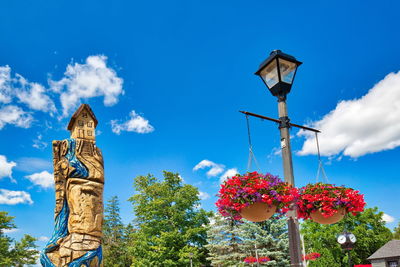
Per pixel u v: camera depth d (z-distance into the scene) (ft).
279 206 17.38
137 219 118.93
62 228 28.02
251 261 84.84
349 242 30.35
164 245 96.37
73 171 29.17
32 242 109.19
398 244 100.78
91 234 27.96
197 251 97.25
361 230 111.96
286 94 18.71
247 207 17.16
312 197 18.07
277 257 87.51
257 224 92.84
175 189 110.42
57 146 29.78
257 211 17.16
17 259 102.78
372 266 102.83
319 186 19.04
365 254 115.24
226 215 18.12
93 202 28.84
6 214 105.40
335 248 110.42
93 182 29.53
